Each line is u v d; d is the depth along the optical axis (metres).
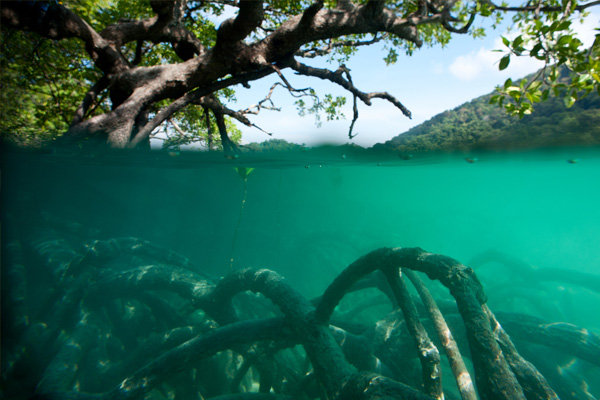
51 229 9.84
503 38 3.29
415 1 4.54
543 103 4.99
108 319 6.64
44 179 13.11
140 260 10.53
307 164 11.20
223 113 6.56
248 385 7.05
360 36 7.18
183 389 5.79
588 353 4.46
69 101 7.18
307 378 5.05
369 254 3.75
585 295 11.04
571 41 3.04
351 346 4.98
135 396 4.20
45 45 5.33
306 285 12.66
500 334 3.30
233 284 5.46
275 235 14.70
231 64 4.54
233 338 4.68
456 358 3.44
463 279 2.94
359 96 5.73
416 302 5.79
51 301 6.61
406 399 2.82
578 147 7.07
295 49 4.67
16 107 5.31
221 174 16.16
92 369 5.56
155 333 6.41
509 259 10.84
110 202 14.03
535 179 19.03
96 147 6.00
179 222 14.48
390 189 31.14
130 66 4.66
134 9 7.38
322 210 18.80
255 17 3.91
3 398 4.87
